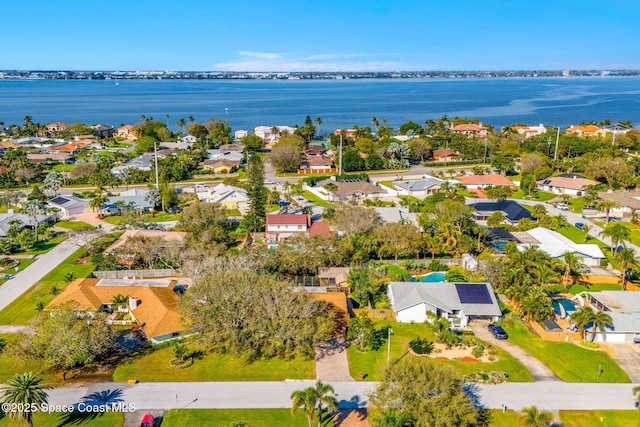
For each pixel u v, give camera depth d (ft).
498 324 226.58
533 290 232.53
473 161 654.53
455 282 246.47
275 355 202.28
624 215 407.23
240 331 195.72
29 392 150.92
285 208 434.30
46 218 396.57
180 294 247.09
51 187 474.90
